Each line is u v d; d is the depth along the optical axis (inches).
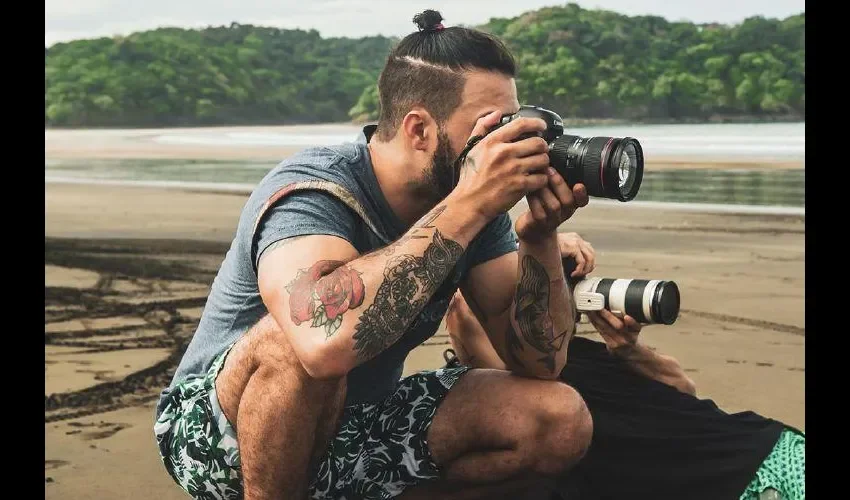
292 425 70.6
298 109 3307.1
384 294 69.2
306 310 68.9
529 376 82.4
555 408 77.2
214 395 74.7
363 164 77.7
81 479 100.8
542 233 77.9
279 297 70.3
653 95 2456.9
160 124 2923.2
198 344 79.9
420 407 80.5
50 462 105.3
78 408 123.3
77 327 168.4
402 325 70.1
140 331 165.3
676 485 79.4
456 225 72.1
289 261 71.1
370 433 80.0
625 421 82.4
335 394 71.9
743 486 77.9
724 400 121.6
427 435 79.0
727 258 229.0
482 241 84.8
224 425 74.2
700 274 209.0
